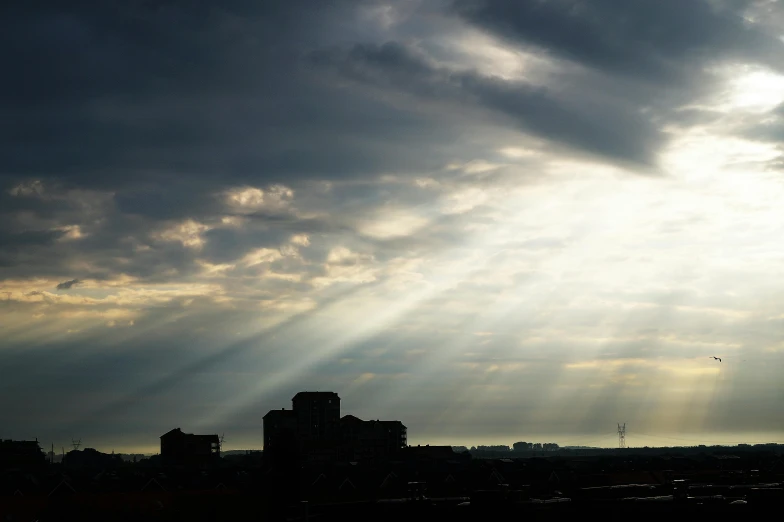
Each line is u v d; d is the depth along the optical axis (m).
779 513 49.84
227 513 129.75
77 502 143.38
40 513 136.88
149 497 147.62
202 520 127.75
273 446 117.62
